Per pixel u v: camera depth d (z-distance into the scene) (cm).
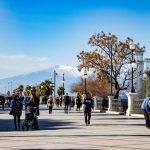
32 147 1586
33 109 2500
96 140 1825
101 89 9325
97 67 6738
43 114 4584
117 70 6838
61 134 2134
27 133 2211
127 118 3762
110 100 5262
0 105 7088
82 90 9575
